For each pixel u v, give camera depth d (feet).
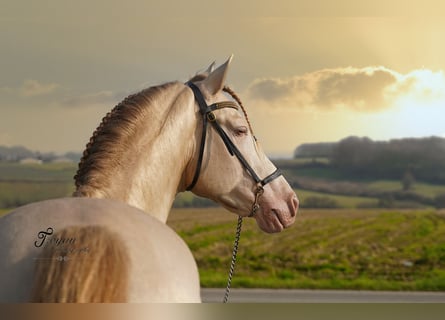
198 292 6.63
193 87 10.57
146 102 9.53
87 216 6.43
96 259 5.88
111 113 9.29
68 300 5.58
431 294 42.65
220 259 50.72
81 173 8.64
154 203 9.25
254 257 50.90
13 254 6.01
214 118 10.49
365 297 40.19
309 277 47.78
